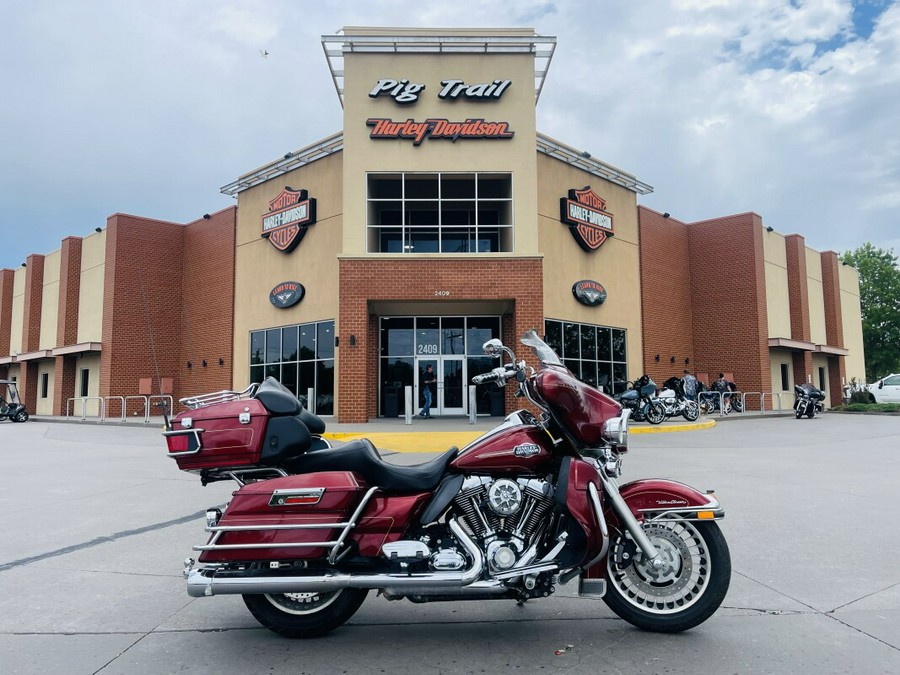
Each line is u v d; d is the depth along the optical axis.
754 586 4.68
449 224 22.45
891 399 30.23
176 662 3.56
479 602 4.49
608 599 3.91
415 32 20.11
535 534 3.66
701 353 30.09
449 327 22.31
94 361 30.81
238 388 25.94
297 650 3.72
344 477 3.67
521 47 20.42
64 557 5.69
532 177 20.16
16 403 28.41
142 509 7.74
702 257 30.34
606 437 3.79
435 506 3.62
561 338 23.08
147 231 29.56
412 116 20.33
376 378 21.69
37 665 3.53
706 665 3.42
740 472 9.88
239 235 26.78
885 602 4.35
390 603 4.50
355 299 19.27
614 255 25.81
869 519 6.75
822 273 36.47
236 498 3.65
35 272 36.88
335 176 22.70
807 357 32.06
